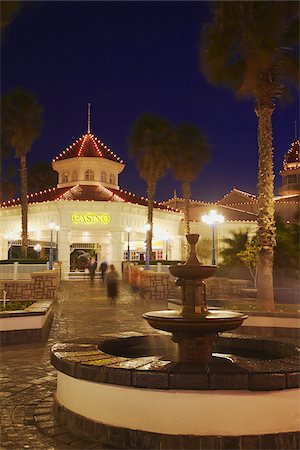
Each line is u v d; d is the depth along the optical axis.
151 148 34.06
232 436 4.77
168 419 4.86
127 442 4.96
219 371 4.96
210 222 22.55
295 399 4.93
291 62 15.01
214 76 15.52
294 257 27.38
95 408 5.28
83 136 46.38
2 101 32.47
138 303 23.59
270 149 15.41
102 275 34.00
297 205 43.56
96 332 13.98
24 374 8.72
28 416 6.20
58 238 37.88
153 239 42.91
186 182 35.56
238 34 14.80
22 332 12.23
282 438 4.81
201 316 6.02
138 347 7.73
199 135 34.62
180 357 6.07
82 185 42.62
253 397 4.83
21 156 33.50
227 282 25.52
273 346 7.41
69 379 5.70
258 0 13.98
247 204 50.72
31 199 42.03
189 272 6.09
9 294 23.84
